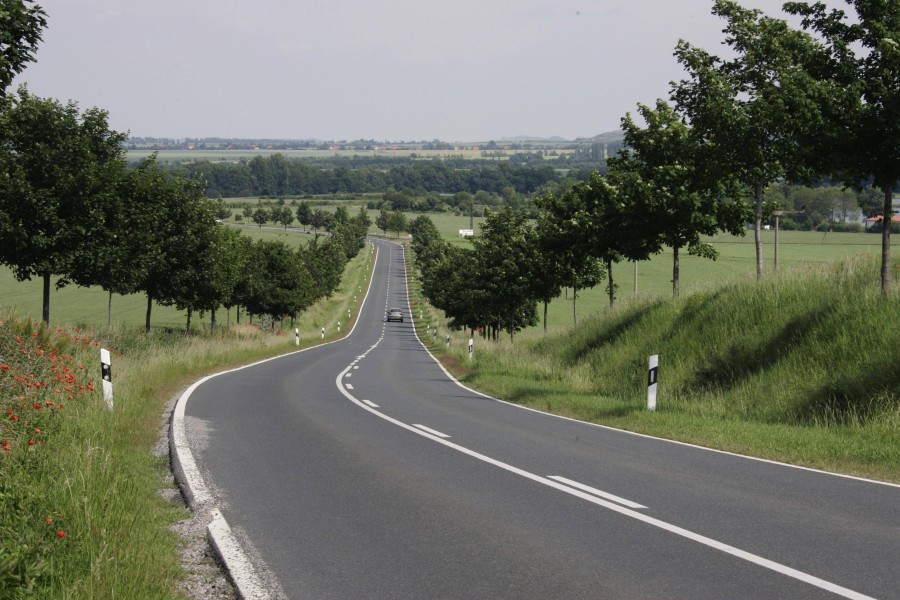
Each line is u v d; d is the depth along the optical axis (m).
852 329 16.25
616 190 29.78
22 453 7.35
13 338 13.54
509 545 6.46
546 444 12.01
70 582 4.93
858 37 16.73
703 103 23.89
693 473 9.74
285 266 63.03
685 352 20.64
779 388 16.03
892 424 12.57
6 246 25.62
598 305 90.06
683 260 115.12
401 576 5.64
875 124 16.09
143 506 7.03
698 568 5.82
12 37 12.32
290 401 17.47
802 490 8.74
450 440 12.22
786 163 22.50
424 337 75.25
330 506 7.80
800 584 5.44
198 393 18.12
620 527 7.05
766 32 23.08
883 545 6.46
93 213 26.52
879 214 25.11
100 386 14.45
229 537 6.57
